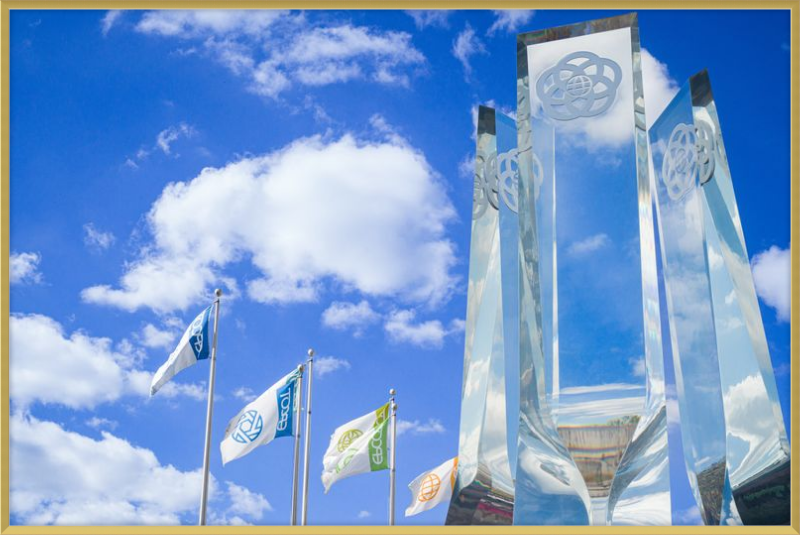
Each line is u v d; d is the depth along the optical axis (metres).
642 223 24.44
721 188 24.50
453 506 25.50
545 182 25.06
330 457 38.50
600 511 22.88
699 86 25.42
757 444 23.67
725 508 23.23
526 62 26.11
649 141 27.77
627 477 23.08
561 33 26.08
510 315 26.80
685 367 25.25
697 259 25.06
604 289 24.14
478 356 27.16
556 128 25.41
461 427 26.67
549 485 23.22
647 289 24.12
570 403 23.67
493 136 29.12
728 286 24.67
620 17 25.80
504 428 25.92
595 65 25.66
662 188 26.78
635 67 25.45
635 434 23.23
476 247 28.28
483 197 28.64
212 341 33.25
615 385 23.61
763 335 23.92
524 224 24.83
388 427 40.53
